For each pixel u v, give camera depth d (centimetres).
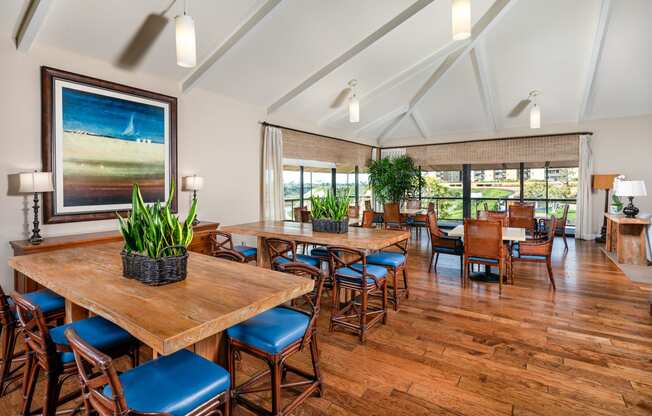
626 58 533
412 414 184
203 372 133
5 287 304
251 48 415
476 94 671
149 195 408
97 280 165
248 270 188
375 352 251
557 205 771
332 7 378
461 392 203
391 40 457
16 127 309
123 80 385
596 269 478
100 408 110
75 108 343
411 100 723
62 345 163
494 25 463
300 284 163
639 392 202
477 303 350
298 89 541
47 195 325
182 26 238
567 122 719
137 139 395
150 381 126
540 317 313
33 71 318
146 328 112
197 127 470
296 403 175
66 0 294
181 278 167
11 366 226
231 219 522
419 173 873
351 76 534
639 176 663
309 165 723
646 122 655
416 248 640
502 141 787
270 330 167
